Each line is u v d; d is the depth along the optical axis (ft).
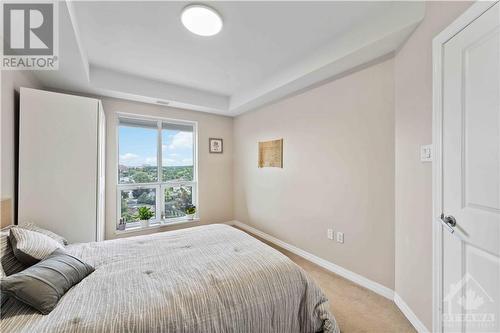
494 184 3.14
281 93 9.54
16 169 6.25
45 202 6.50
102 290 3.74
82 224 6.98
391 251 6.11
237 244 5.85
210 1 5.12
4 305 3.27
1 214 5.34
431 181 4.46
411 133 5.14
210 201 13.14
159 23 5.91
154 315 3.24
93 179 7.17
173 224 11.76
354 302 6.00
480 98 3.36
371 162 6.59
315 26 6.04
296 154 9.31
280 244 10.27
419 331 4.84
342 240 7.48
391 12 5.23
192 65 8.39
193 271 4.37
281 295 4.25
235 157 13.75
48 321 2.99
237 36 6.53
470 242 3.51
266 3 5.18
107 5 5.18
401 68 5.58
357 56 6.32
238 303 3.83
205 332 3.42
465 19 3.61
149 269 4.50
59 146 6.70
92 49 7.16
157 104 11.11
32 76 7.32
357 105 6.95
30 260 4.14
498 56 3.09
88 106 7.14
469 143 3.56
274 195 10.61
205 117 12.90
